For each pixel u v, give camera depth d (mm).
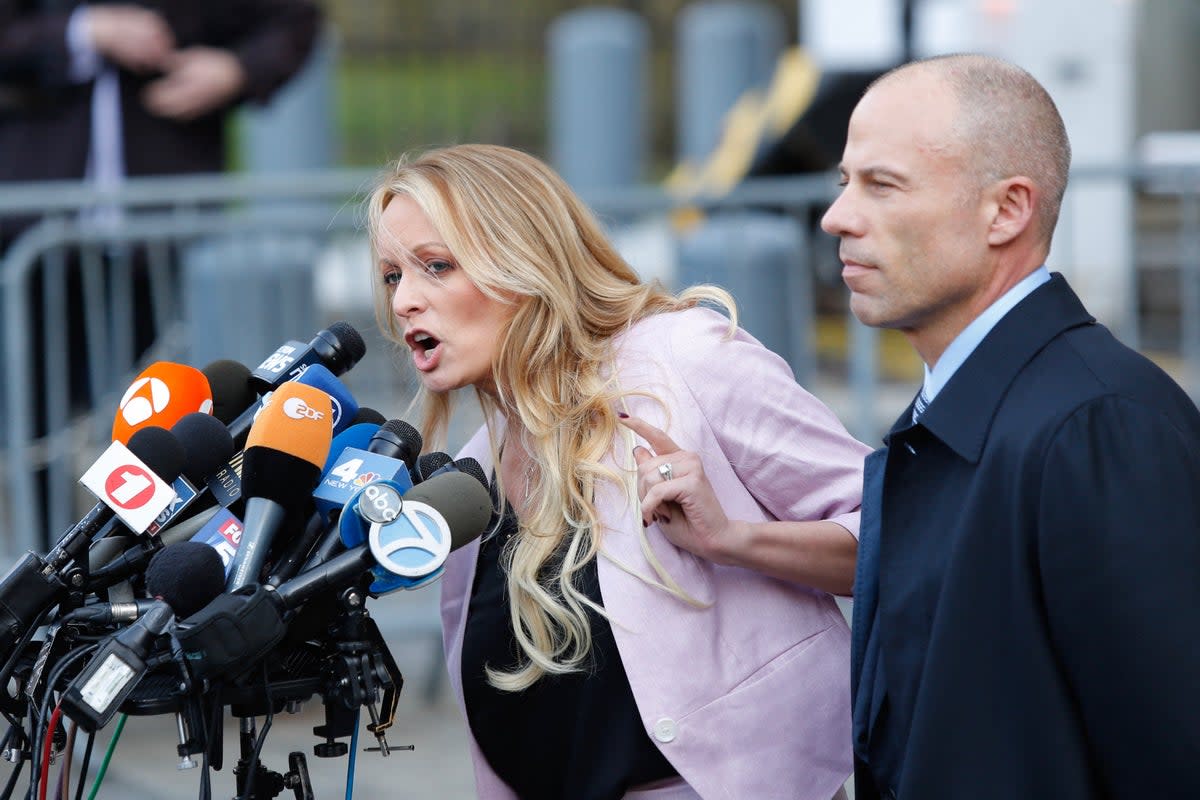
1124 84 14211
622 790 4746
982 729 3746
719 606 4762
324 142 18750
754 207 10680
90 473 4238
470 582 4973
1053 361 3844
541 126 30375
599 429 4777
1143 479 3596
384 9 31609
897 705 4027
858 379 10773
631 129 21422
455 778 8492
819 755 4754
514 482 5066
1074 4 14242
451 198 4758
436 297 4777
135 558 4305
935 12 16047
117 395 10438
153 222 10219
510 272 4727
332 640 4219
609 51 21250
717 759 4609
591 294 4938
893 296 4004
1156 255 11523
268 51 11008
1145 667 3525
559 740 4832
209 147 11039
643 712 4570
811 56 16891
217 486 4469
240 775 4254
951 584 3812
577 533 4691
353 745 4375
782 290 10578
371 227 4902
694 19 21312
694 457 4543
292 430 4191
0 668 4195
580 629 4656
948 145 3900
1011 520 3740
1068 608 3627
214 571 4016
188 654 3830
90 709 3760
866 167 3979
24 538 10023
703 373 4797
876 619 4273
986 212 3922
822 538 4641
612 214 10578
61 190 10039
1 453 10328
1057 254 11281
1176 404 3744
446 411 5293
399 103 30484
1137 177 10594
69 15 10586
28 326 10078
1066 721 3691
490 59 31359
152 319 10484
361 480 4320
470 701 4957
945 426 3936
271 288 10422
